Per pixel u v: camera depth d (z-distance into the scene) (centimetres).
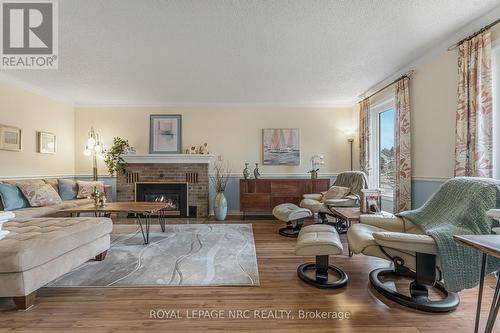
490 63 227
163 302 187
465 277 164
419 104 325
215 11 219
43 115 451
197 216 512
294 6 213
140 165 513
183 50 293
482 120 233
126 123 533
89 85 419
